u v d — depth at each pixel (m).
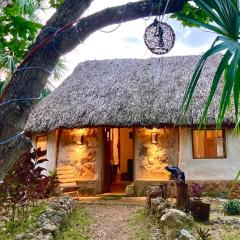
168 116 10.49
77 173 11.65
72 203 8.23
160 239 5.56
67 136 11.95
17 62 2.55
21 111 1.46
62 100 12.20
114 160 15.20
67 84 13.45
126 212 8.32
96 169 11.57
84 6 1.67
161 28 1.95
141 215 7.62
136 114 10.76
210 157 10.89
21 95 1.48
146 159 11.33
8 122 1.43
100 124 10.66
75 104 11.73
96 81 13.10
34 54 1.54
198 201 7.02
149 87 12.09
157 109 10.82
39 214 6.45
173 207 7.28
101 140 11.75
